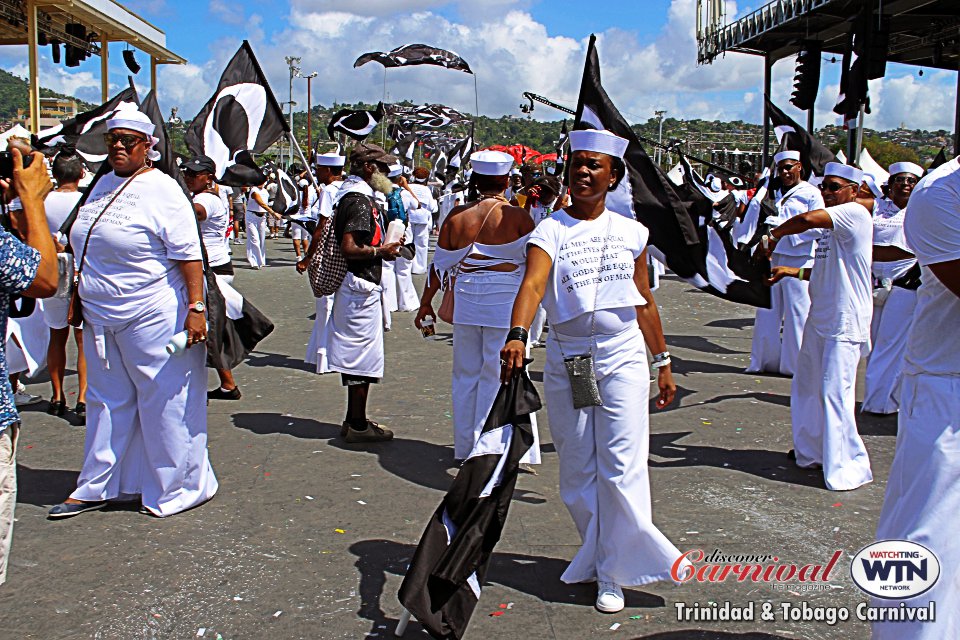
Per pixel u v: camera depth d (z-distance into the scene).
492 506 3.22
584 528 3.80
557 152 11.77
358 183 6.02
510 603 3.75
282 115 7.63
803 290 8.25
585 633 3.50
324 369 8.39
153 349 4.62
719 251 5.51
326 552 4.27
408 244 8.89
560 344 3.64
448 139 24.22
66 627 3.51
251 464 5.62
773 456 5.94
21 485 5.20
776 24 21.33
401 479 5.37
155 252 4.60
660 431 6.55
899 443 2.99
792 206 7.62
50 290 3.10
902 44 24.25
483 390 5.45
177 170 4.95
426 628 3.15
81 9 19.91
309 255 8.40
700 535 4.54
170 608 3.68
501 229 5.29
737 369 8.96
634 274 3.63
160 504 4.75
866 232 5.19
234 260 20.48
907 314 7.12
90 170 8.06
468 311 5.38
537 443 5.50
